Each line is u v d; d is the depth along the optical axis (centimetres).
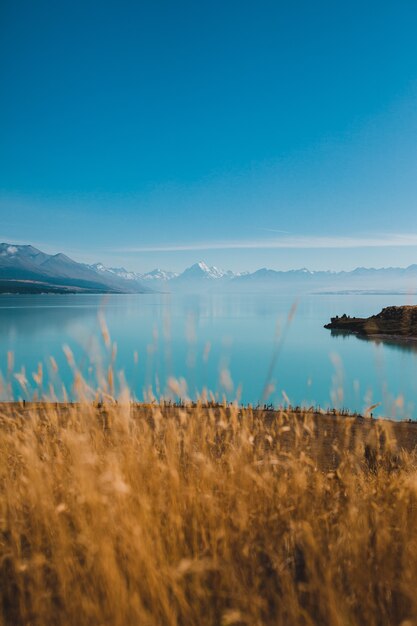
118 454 274
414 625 177
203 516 249
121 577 192
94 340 286
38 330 11981
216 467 291
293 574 219
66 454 294
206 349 311
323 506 271
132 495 228
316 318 17725
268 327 13500
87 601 182
